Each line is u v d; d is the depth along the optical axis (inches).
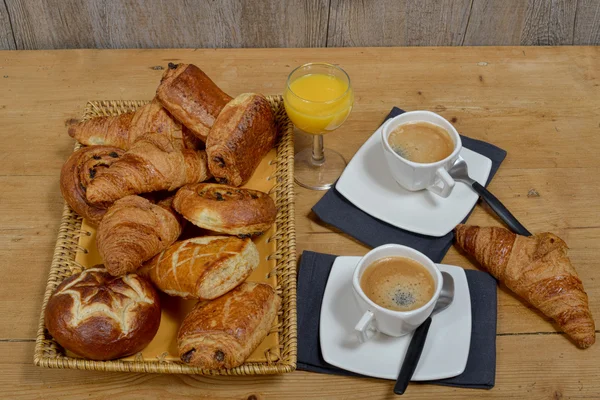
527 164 56.6
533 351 43.7
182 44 73.0
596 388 41.9
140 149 47.1
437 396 41.3
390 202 51.3
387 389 41.7
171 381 42.3
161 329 43.7
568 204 53.4
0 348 44.3
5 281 48.5
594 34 73.4
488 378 41.3
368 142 55.3
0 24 70.5
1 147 58.5
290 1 69.2
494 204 50.5
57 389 42.0
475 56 69.1
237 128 48.9
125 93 64.1
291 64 67.6
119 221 42.8
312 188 54.9
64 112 62.1
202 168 49.9
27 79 65.6
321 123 50.1
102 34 71.7
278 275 45.4
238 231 45.0
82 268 46.3
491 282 46.2
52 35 71.7
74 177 47.9
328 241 50.9
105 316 39.9
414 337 41.6
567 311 43.4
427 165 47.4
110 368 39.6
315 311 44.9
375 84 64.9
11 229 52.0
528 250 45.6
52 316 40.0
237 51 69.2
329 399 41.4
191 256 41.9
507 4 70.3
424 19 71.6
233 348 38.7
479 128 60.2
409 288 40.7
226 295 41.6
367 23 71.7
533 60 68.6
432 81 65.6
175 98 49.9
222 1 69.0
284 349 40.6
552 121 61.1
